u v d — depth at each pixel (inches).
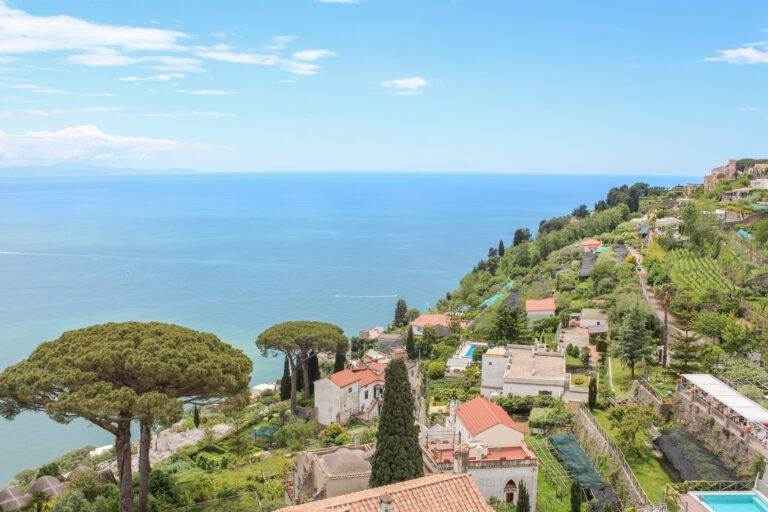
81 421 5098.4
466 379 3870.6
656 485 2213.3
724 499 1962.4
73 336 2378.2
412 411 2110.0
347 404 3796.8
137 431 4581.7
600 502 2218.3
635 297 4040.4
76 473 2694.4
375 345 6038.4
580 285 5403.5
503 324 4419.3
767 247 4608.8
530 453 2368.4
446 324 5812.0
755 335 3117.6
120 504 2225.6
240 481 2645.2
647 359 3235.7
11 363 6624.0
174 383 2236.7
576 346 3939.5
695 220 5251.0
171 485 2516.0
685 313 3582.7
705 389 2507.4
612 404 2940.5
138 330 2420.0
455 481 1568.7
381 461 2082.9
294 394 3951.8
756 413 2229.3
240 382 2397.9
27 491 2657.5
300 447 3201.3
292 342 3892.7
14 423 5039.4
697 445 2315.5
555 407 3034.0
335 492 2204.7
